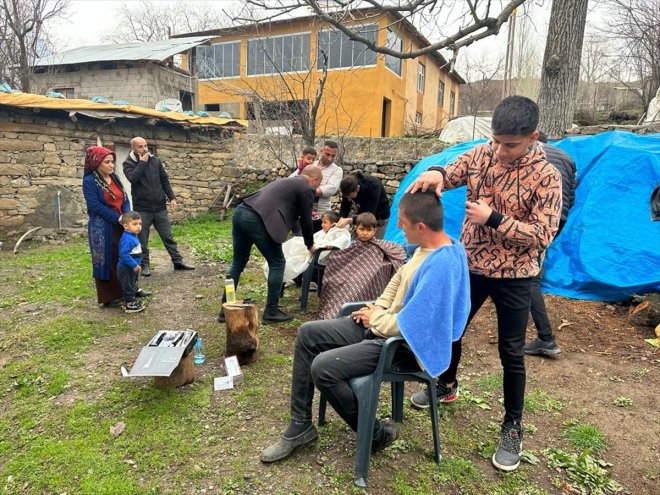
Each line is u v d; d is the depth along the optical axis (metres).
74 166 8.73
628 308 4.50
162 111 9.78
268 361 3.55
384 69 16.30
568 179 3.46
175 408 2.88
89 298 4.96
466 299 2.19
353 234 7.39
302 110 9.20
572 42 7.48
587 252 4.79
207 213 10.75
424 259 2.25
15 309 4.61
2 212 8.00
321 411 2.69
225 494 2.18
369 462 2.31
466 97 26.14
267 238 4.04
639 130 7.63
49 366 3.43
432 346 2.09
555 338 3.90
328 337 2.41
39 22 16.20
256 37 8.47
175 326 4.25
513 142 2.12
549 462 2.44
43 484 2.25
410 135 14.88
